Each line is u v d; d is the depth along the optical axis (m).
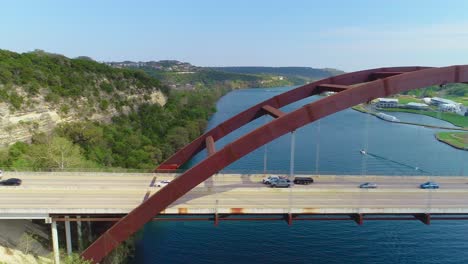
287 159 96.94
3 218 35.81
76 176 51.03
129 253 48.06
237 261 47.44
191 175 36.00
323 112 36.50
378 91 36.84
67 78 99.12
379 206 40.34
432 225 59.69
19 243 37.44
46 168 57.25
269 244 52.25
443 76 37.59
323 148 110.44
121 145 83.00
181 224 59.34
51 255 38.53
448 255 50.00
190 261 47.53
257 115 48.94
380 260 48.12
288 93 48.28
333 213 38.44
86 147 77.12
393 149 111.62
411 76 37.06
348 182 51.31
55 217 37.38
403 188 48.97
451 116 180.00
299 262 47.25
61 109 85.25
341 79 48.28
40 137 71.31
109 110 105.19
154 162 83.12
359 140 123.88
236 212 37.72
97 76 114.56
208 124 146.12
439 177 55.59
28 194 42.28
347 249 51.03
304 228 57.66
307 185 48.88
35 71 87.69
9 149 63.22
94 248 35.50
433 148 114.88
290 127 36.72
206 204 39.72
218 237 54.44
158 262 47.31
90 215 40.94
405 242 53.59
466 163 96.31
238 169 86.00
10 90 73.56
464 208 39.56
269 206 39.22
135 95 128.25
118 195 42.62
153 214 36.06
